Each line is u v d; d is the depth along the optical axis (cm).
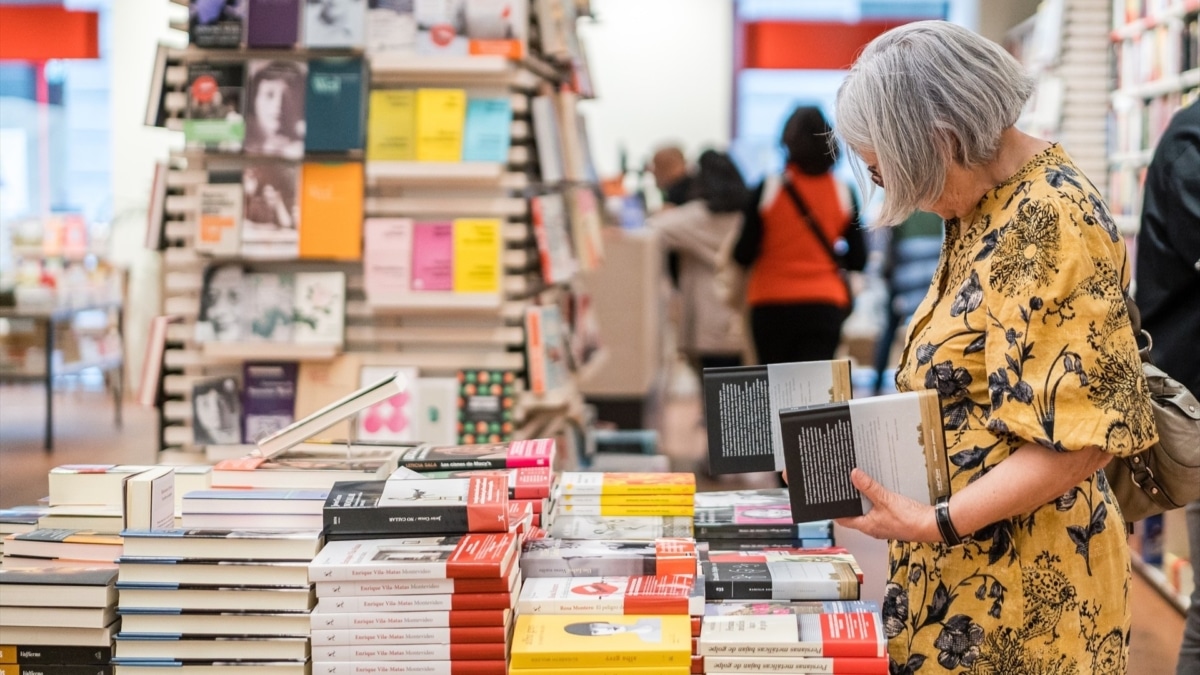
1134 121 550
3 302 692
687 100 1238
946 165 159
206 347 348
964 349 162
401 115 338
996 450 162
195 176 349
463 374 347
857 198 555
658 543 198
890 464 163
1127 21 572
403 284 341
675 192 771
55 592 179
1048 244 153
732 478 611
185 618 176
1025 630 166
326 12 334
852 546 461
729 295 541
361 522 181
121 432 757
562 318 404
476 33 336
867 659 167
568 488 222
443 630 170
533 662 167
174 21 347
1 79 1068
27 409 852
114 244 919
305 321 347
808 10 1266
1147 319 250
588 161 431
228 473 205
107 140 1089
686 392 988
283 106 337
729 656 169
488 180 340
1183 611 392
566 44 376
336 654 171
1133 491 192
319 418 209
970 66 157
